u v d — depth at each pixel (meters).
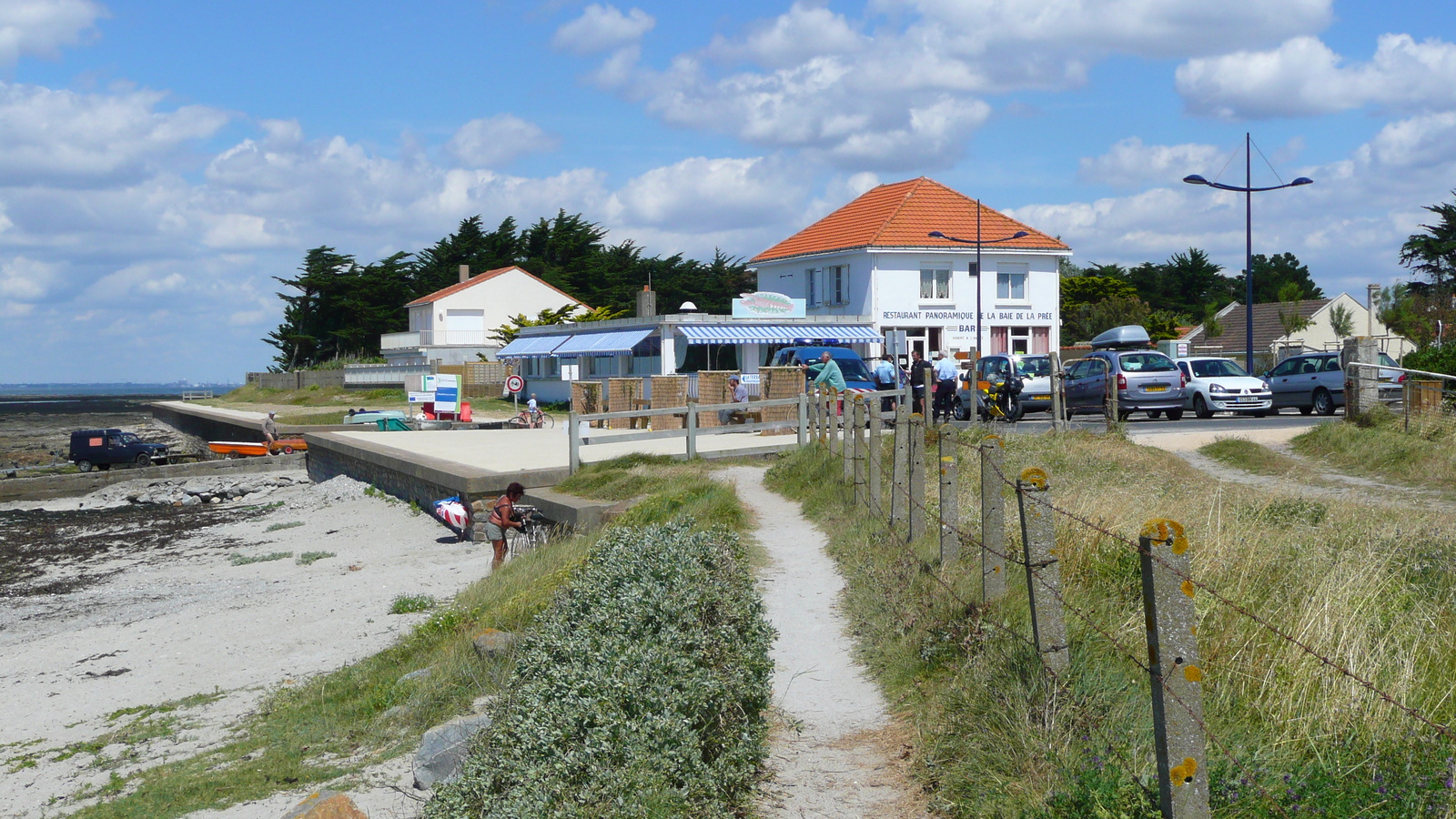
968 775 5.43
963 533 9.01
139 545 24.88
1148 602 4.20
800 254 51.56
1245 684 5.61
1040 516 5.91
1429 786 4.48
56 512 32.28
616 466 19.06
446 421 39.88
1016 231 50.06
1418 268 67.25
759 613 7.44
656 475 17.70
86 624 16.11
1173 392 27.16
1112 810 4.55
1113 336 37.25
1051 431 19.67
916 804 5.50
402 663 10.85
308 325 98.50
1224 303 89.81
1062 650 5.89
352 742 8.48
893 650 7.67
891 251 47.69
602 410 30.56
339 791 7.21
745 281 98.06
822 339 44.31
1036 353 49.66
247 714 10.16
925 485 13.52
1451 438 17.36
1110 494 10.61
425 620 13.09
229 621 14.88
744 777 5.56
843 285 49.88
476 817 5.09
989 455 7.39
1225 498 11.29
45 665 13.28
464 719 7.77
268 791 7.52
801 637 8.57
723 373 26.19
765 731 6.23
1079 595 7.20
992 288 49.19
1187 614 4.14
